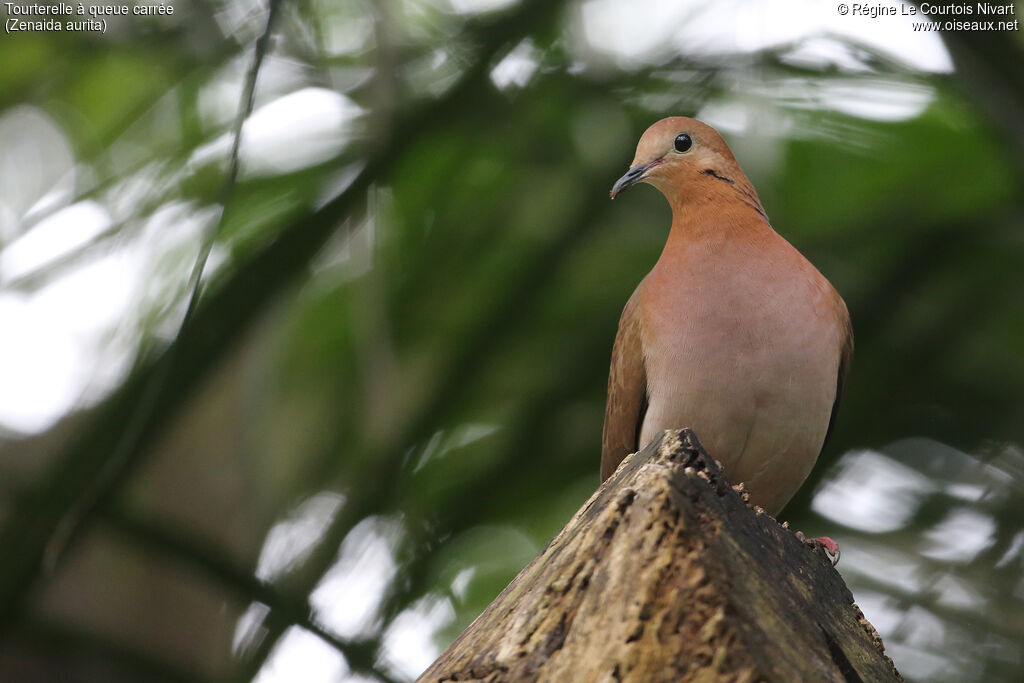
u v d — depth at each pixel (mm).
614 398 8734
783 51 9883
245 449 9789
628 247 11164
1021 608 10203
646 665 3969
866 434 9633
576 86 10250
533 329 10688
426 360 10172
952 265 9703
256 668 8000
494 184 10570
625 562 4148
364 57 10414
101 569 12133
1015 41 8289
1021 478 10422
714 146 8633
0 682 9219
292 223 7836
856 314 9328
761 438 7891
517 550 11703
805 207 11289
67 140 12125
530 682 4098
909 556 10555
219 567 7969
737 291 7746
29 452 11758
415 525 9164
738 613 3973
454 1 10406
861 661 4449
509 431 9883
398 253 10469
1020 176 8961
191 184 10070
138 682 8836
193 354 7465
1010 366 10203
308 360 10719
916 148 10883
